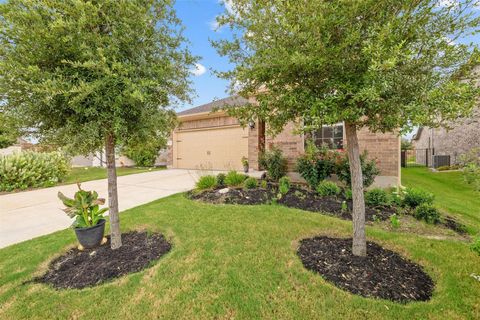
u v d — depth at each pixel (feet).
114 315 7.22
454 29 7.29
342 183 22.16
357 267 9.09
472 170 9.31
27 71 7.54
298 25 6.97
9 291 8.45
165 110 11.01
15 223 16.20
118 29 8.51
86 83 7.75
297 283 8.41
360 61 7.19
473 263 9.74
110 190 11.01
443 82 7.27
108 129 9.16
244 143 34.94
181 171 39.70
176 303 7.63
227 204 18.21
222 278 8.80
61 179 31.48
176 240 12.07
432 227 14.01
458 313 7.00
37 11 7.67
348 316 6.92
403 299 7.54
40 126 9.16
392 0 6.77
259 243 11.48
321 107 7.27
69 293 8.25
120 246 11.38
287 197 19.19
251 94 10.28
